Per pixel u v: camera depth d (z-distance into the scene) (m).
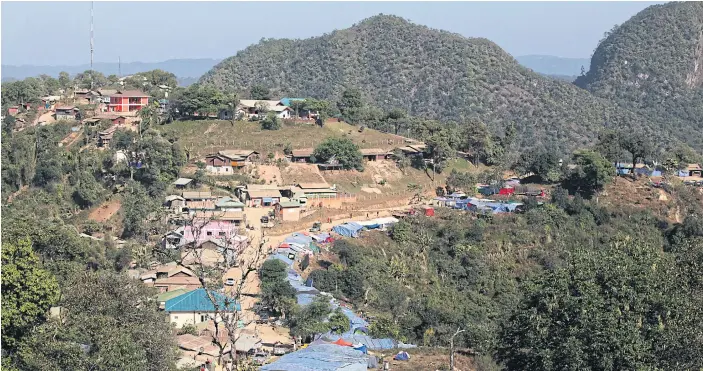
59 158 98.38
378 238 87.56
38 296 40.00
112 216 87.94
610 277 41.22
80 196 91.44
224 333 52.41
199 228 35.22
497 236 90.00
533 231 91.50
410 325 62.31
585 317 39.03
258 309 59.66
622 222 97.12
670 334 37.25
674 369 36.34
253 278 65.75
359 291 69.38
